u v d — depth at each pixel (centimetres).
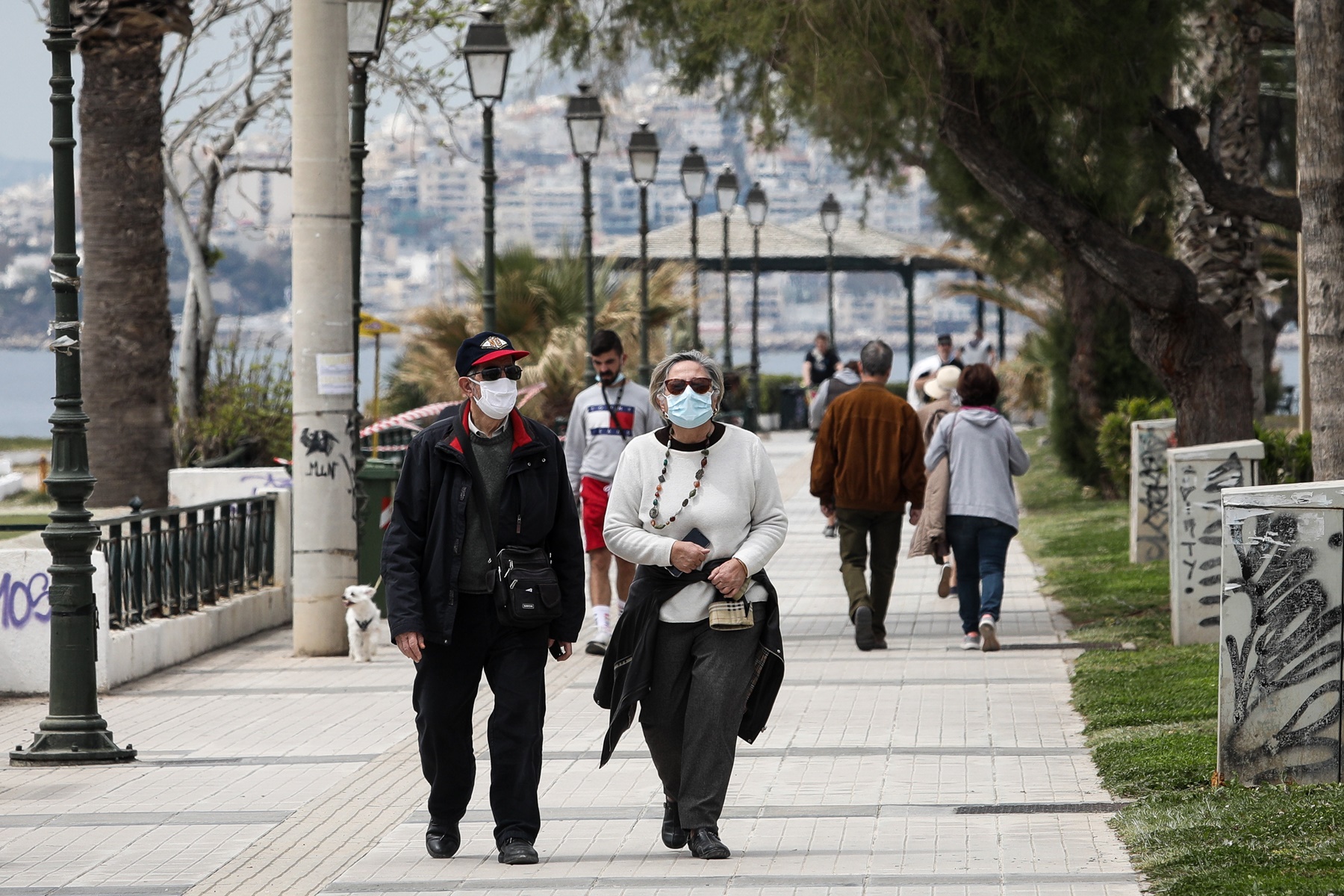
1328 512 1474
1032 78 2767
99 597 2398
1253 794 1442
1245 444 2414
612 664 1397
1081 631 2672
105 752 1894
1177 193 3497
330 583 2744
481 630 1374
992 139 2909
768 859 1366
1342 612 1476
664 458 1387
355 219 2944
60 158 1927
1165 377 3022
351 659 2692
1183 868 1248
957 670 2362
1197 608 2411
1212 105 3288
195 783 1766
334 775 1788
